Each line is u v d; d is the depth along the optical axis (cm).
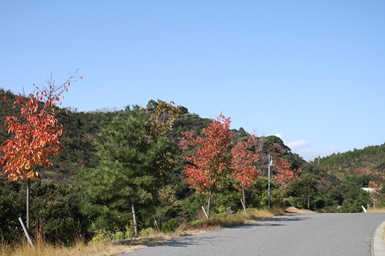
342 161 10638
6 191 1608
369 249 1169
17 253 1016
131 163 1506
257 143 4706
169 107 1783
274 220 2228
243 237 1396
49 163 1020
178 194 3028
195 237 1384
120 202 1466
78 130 4206
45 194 1781
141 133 1561
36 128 1004
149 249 1098
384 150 10212
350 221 2183
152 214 1526
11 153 993
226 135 1927
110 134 1553
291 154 6575
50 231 1464
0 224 1398
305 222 2084
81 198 1675
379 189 5759
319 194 5159
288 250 1121
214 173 1912
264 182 3509
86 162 3406
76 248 1096
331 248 1177
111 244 1184
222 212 2578
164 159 1630
